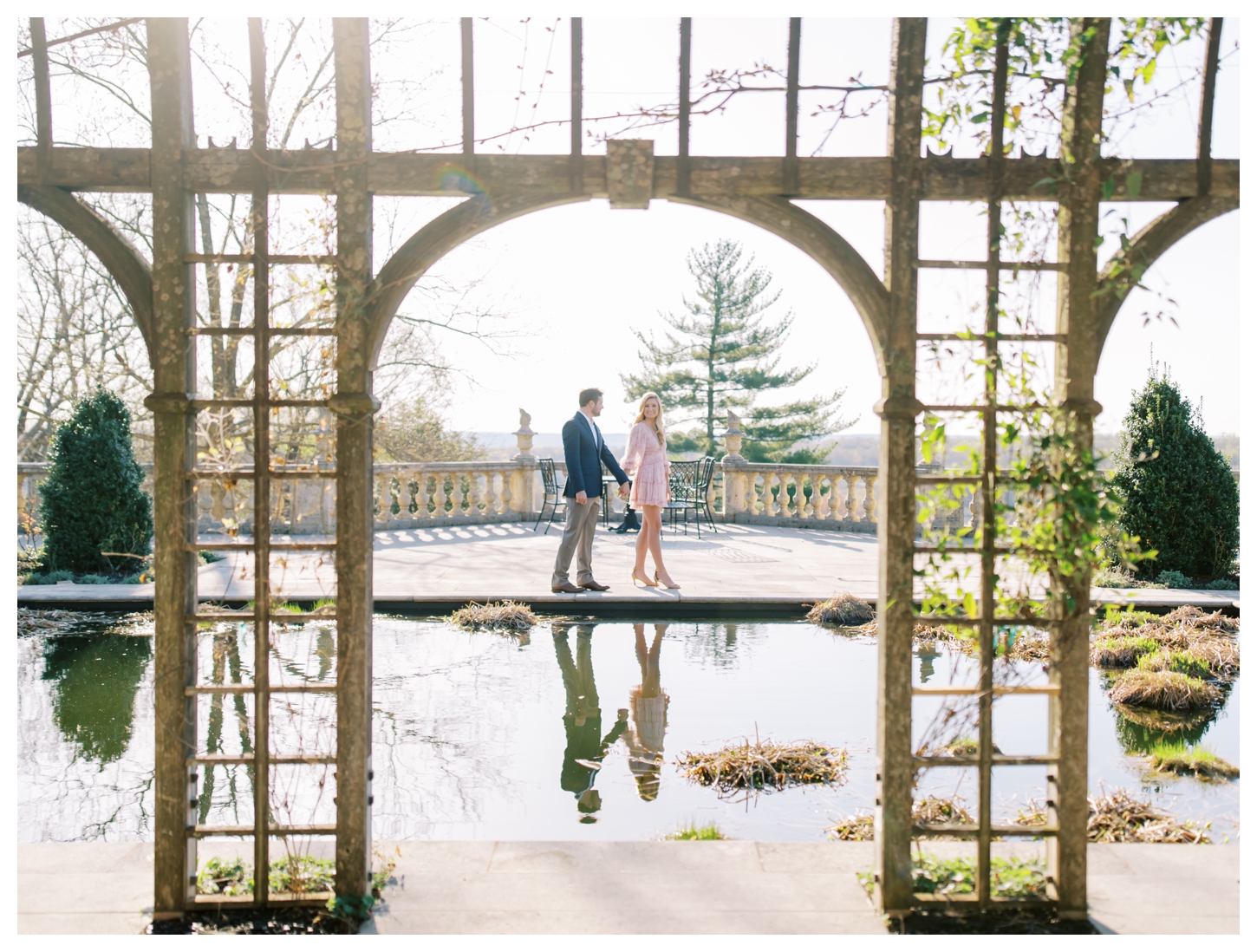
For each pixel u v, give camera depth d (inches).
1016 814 133.6
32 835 128.9
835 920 97.1
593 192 101.5
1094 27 96.7
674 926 95.4
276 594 101.6
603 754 157.8
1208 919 97.7
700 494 492.4
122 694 191.8
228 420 106.0
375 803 136.5
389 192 101.4
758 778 147.3
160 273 98.8
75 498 321.4
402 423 682.2
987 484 100.0
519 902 100.5
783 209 101.0
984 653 100.7
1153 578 313.4
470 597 271.9
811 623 262.4
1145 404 318.7
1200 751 158.2
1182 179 99.3
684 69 100.7
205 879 106.6
